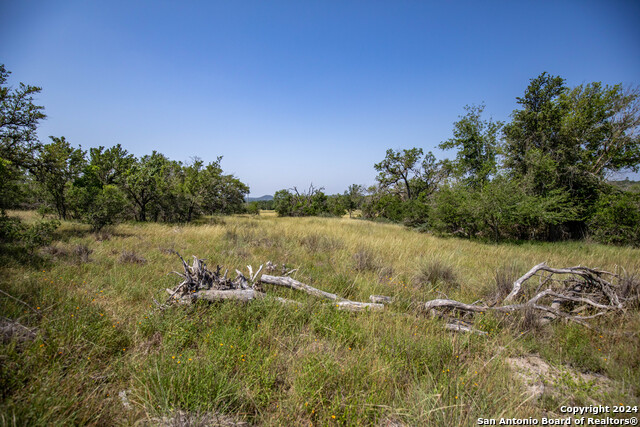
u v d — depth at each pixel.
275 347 3.47
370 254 8.34
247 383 2.74
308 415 2.46
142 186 17.14
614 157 16.89
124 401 2.56
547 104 17.73
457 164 21.69
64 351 3.01
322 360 3.05
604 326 4.20
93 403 2.44
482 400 2.67
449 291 5.91
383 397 2.68
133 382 2.74
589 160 17.64
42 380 2.56
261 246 9.90
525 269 6.74
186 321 3.76
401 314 4.48
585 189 17.22
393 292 5.57
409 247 10.79
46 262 6.26
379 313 4.48
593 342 3.82
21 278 4.95
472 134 20.72
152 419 2.31
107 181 18.20
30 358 2.73
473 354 3.56
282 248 9.77
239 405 2.63
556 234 17.06
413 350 3.43
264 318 4.07
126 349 3.37
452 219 16.92
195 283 4.62
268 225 17.45
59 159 12.28
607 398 2.77
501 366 3.18
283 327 3.88
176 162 20.98
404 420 2.51
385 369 3.03
